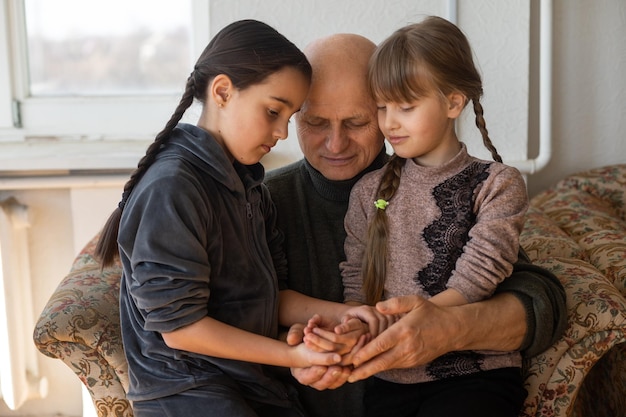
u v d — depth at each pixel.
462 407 1.23
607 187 2.05
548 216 1.94
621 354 1.60
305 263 1.43
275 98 1.21
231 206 1.23
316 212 1.46
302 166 1.50
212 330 1.16
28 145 2.13
